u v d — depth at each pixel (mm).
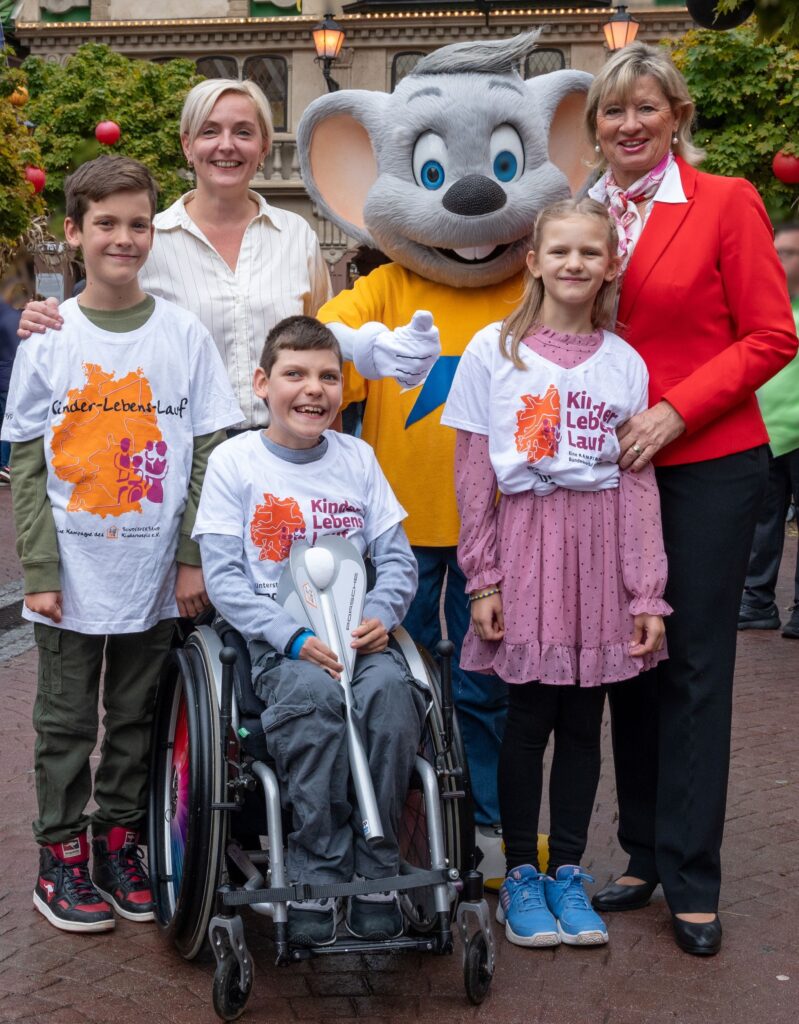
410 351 3885
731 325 3768
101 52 26578
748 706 6371
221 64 28812
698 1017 3299
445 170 4332
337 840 3248
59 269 14062
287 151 28250
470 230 4219
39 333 3764
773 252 3713
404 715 3303
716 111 14930
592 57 26469
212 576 3533
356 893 3172
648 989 3449
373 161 4590
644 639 3639
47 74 26828
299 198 28000
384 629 3488
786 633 8039
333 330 4008
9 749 5520
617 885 4000
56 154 25703
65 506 3740
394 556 3668
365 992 3441
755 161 14844
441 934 3260
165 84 26672
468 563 3736
